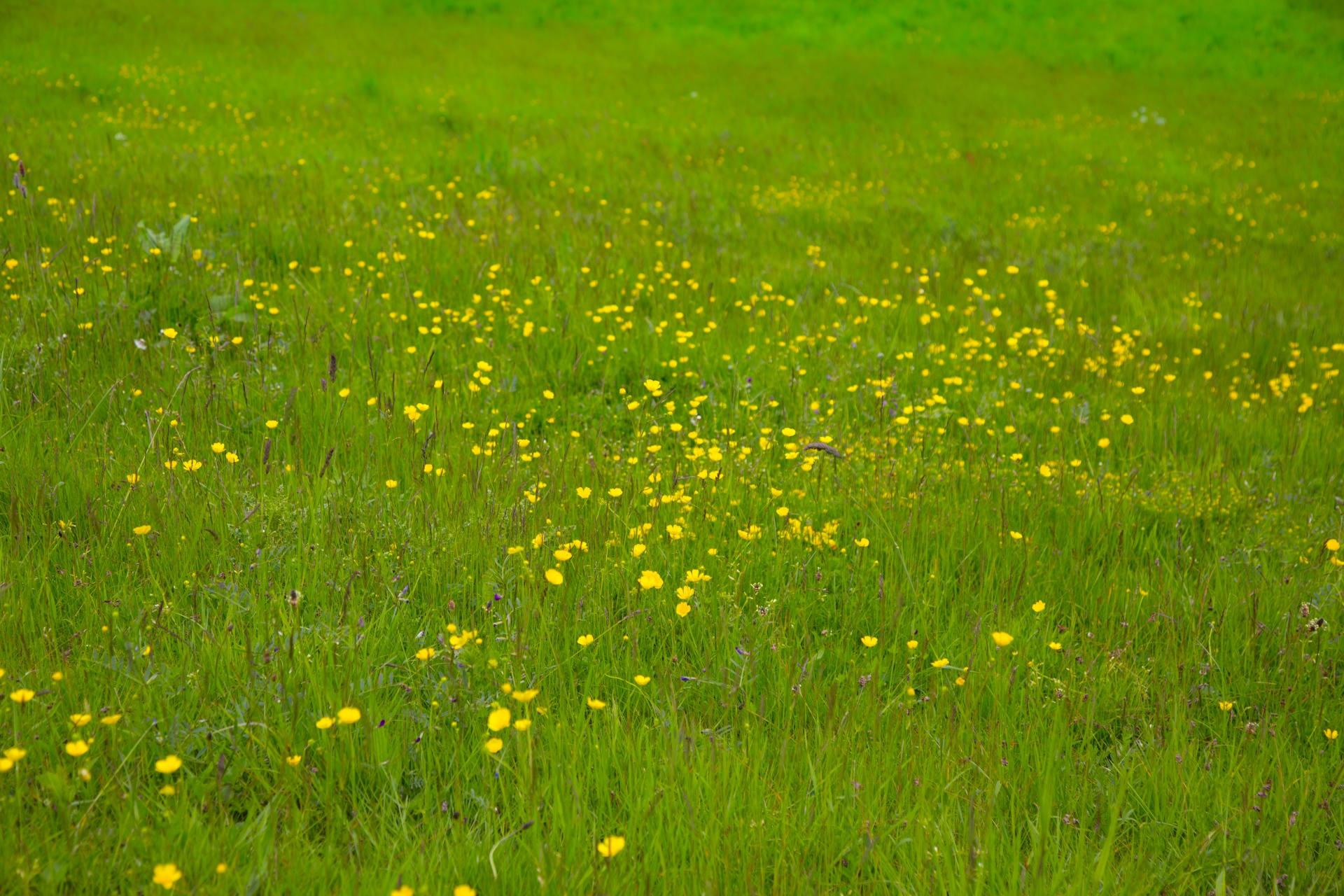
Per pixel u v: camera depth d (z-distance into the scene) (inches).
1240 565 156.4
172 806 89.9
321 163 393.7
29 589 114.3
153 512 135.0
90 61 562.3
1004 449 203.5
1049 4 1043.9
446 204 347.6
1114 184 510.6
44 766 91.8
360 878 83.4
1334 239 437.1
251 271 250.5
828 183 472.4
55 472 143.9
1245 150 608.4
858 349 248.7
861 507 160.6
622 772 100.3
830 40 936.9
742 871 88.1
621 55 843.4
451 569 133.8
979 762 106.2
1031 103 722.2
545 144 500.7
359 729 102.2
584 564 135.6
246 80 584.1
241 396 182.4
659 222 363.6
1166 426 212.7
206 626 114.1
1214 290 343.0
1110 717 120.5
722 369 230.1
